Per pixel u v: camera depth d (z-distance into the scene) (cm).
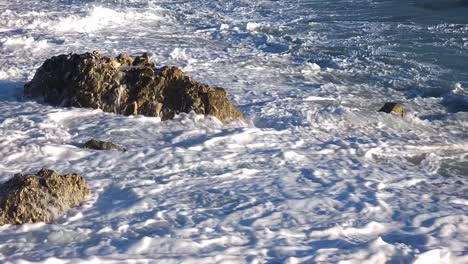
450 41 2003
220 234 679
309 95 1397
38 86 1248
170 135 1049
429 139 1144
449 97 1454
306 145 1050
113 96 1163
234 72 1598
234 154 971
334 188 845
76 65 1212
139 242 646
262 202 778
